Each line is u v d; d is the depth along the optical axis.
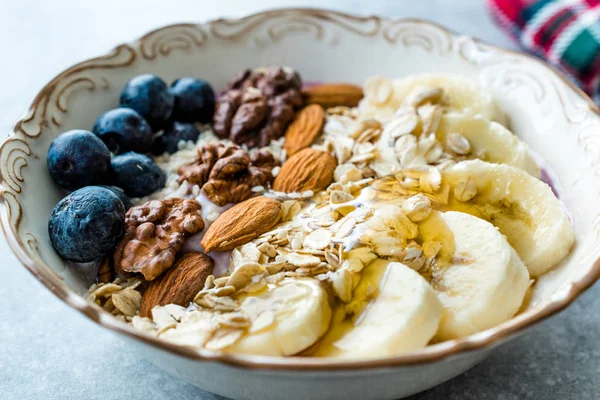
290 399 0.18
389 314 0.19
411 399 0.20
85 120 0.25
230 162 0.23
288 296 0.19
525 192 0.22
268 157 0.24
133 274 0.21
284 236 0.21
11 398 0.20
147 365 0.21
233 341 0.18
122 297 0.20
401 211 0.21
